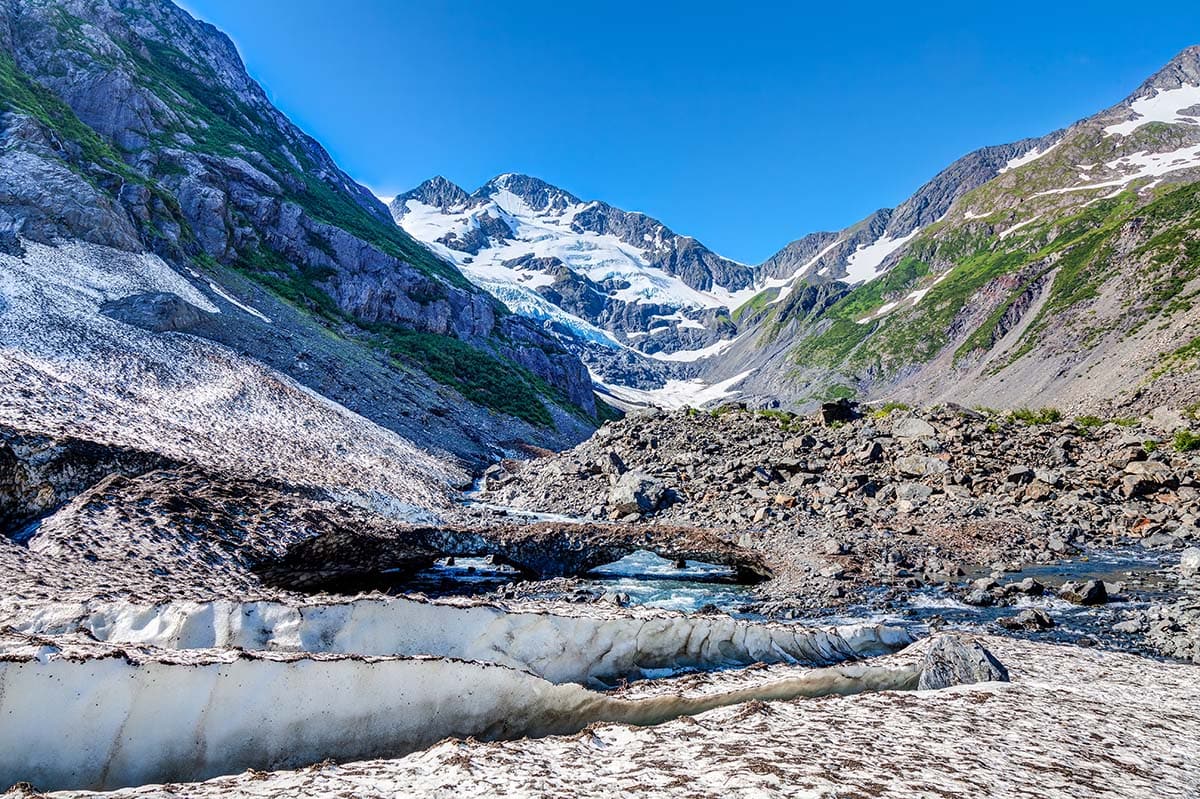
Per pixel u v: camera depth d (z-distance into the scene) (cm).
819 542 3356
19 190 6481
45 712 870
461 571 3166
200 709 963
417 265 15650
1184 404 8875
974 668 1528
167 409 4191
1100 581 2414
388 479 4859
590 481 5275
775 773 804
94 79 10894
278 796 755
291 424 5125
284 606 1293
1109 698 1384
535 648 1457
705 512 4222
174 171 10731
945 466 4275
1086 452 4397
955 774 845
